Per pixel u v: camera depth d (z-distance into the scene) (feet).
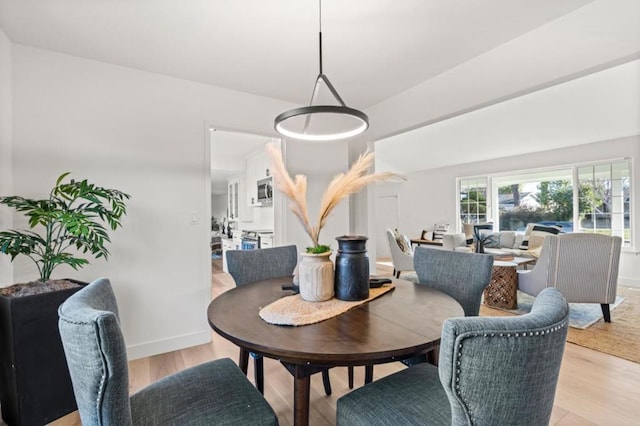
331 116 5.13
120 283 7.92
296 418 3.46
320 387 6.72
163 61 7.84
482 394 2.23
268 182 16.93
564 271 10.23
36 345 5.38
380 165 24.85
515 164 19.94
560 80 6.48
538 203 19.44
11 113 6.81
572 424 5.46
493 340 2.14
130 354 7.96
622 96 12.26
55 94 7.29
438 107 8.78
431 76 8.82
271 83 9.20
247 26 6.44
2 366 5.37
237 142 15.87
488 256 5.68
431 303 4.58
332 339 3.31
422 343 3.20
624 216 15.69
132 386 6.79
